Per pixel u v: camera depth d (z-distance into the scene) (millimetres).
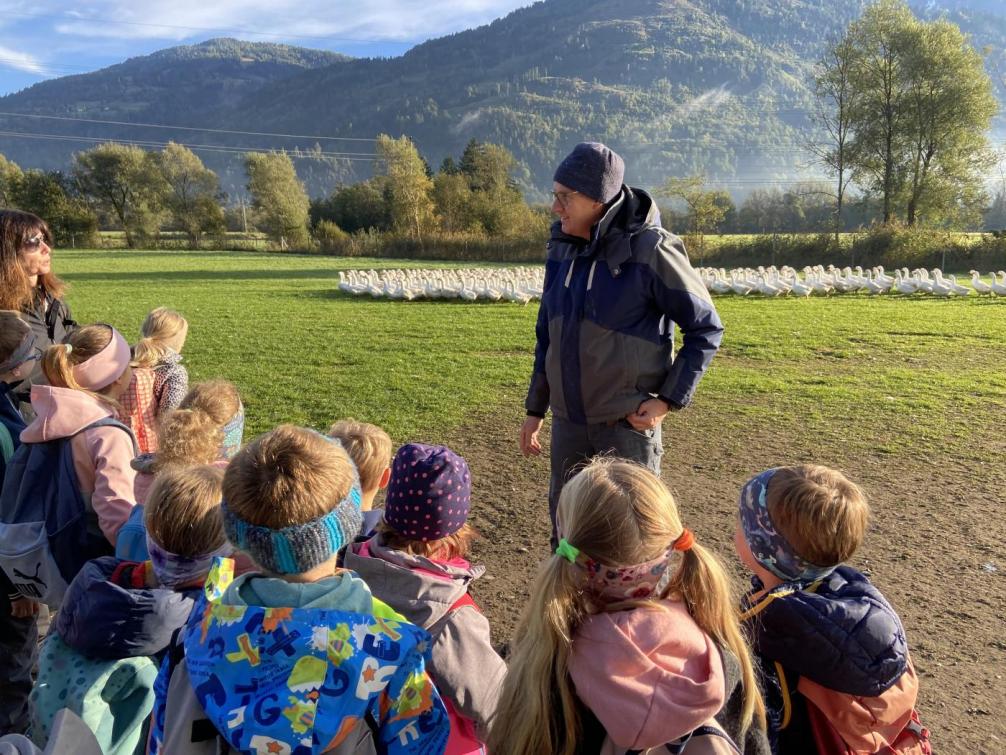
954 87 47969
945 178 49750
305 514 1631
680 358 3186
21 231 3887
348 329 17078
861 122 51812
